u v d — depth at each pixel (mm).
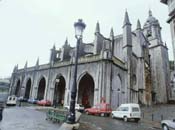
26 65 46062
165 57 54688
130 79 33312
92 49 40219
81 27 10383
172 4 14133
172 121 11898
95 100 25922
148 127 14578
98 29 37594
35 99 36969
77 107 26703
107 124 14836
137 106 19922
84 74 29594
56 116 13969
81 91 34469
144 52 45375
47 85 35844
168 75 53000
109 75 26859
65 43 43000
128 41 36312
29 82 44719
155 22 58594
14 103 30344
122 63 33125
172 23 13914
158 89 49906
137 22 44906
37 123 12414
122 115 19734
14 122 12000
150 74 48781
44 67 39219
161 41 55438
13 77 48406
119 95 29656
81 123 14398
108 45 37781
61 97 38906
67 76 32250
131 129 12711
